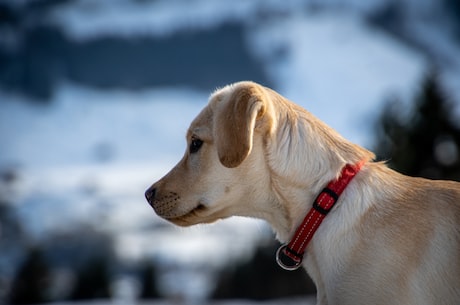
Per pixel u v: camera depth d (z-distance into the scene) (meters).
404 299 3.46
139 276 28.09
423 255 3.52
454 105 18.48
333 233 3.70
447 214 3.63
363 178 3.82
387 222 3.63
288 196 3.88
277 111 3.95
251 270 19.58
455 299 3.48
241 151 3.63
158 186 4.18
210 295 19.97
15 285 24.34
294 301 11.62
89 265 27.52
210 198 4.02
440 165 17.27
